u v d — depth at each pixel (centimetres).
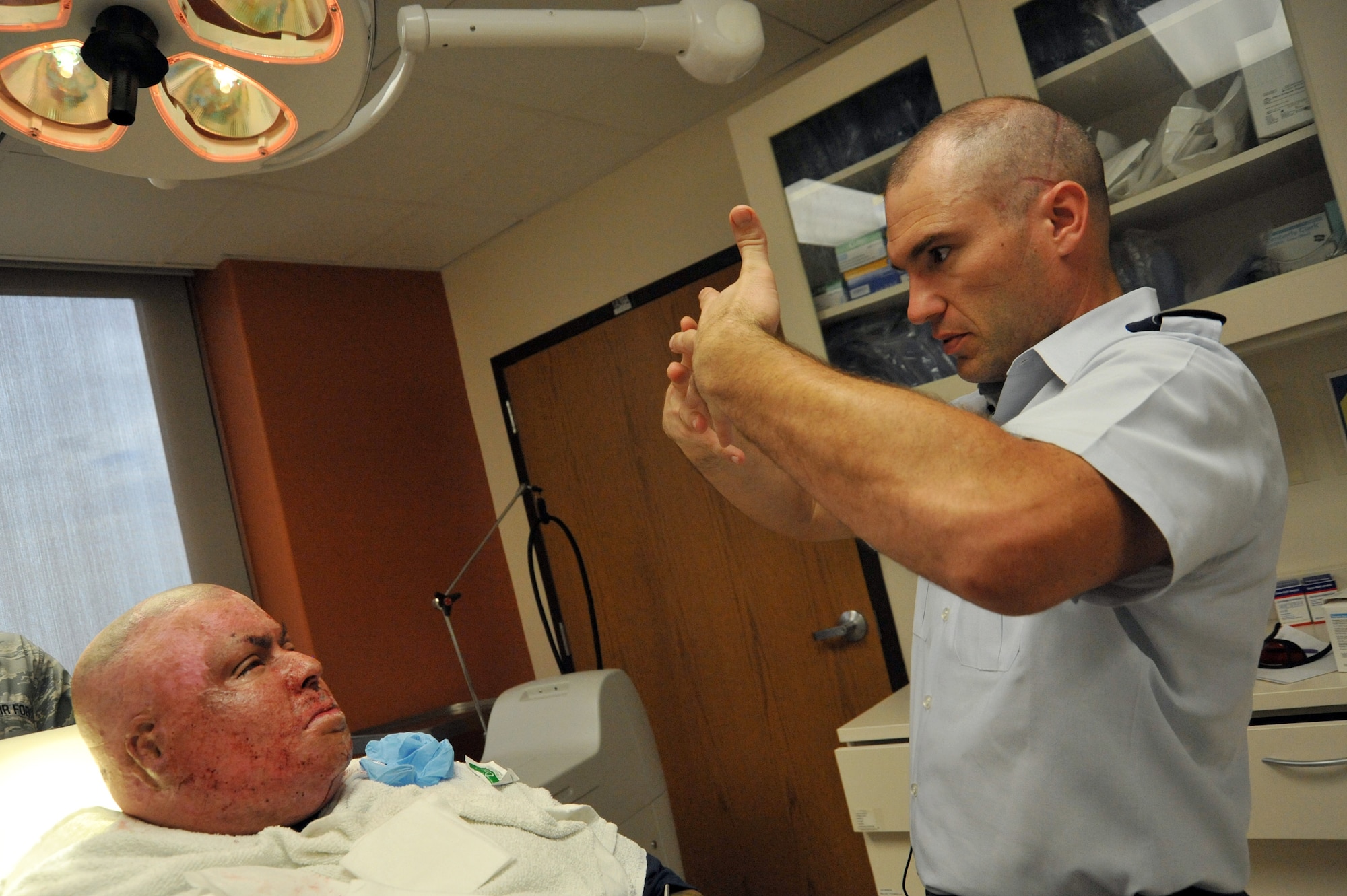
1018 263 86
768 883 271
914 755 106
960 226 87
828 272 209
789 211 212
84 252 261
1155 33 172
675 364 96
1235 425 70
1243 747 90
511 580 331
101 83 76
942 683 99
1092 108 180
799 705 264
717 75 151
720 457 112
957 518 57
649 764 215
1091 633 85
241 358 285
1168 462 62
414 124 234
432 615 306
